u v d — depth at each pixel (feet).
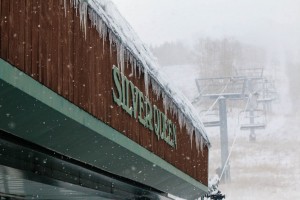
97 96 32.86
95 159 35.22
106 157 36.35
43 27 26.58
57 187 36.76
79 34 30.60
